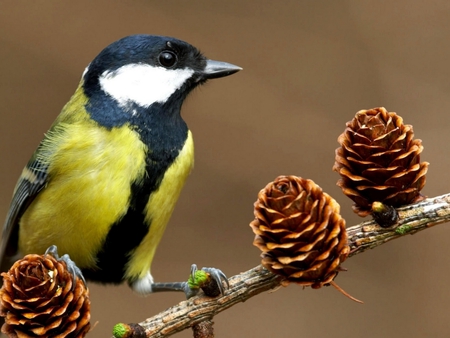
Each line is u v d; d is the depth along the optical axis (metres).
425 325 1.87
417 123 2.15
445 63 2.22
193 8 2.30
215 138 2.16
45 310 1.54
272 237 1.54
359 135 1.54
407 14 2.27
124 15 2.27
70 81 2.22
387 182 1.54
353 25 2.28
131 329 1.55
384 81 2.22
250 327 1.92
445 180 2.04
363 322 1.90
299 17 2.30
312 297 1.97
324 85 2.23
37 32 2.22
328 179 2.12
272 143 2.16
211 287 1.55
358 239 1.55
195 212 2.09
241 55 2.27
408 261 1.96
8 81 2.18
